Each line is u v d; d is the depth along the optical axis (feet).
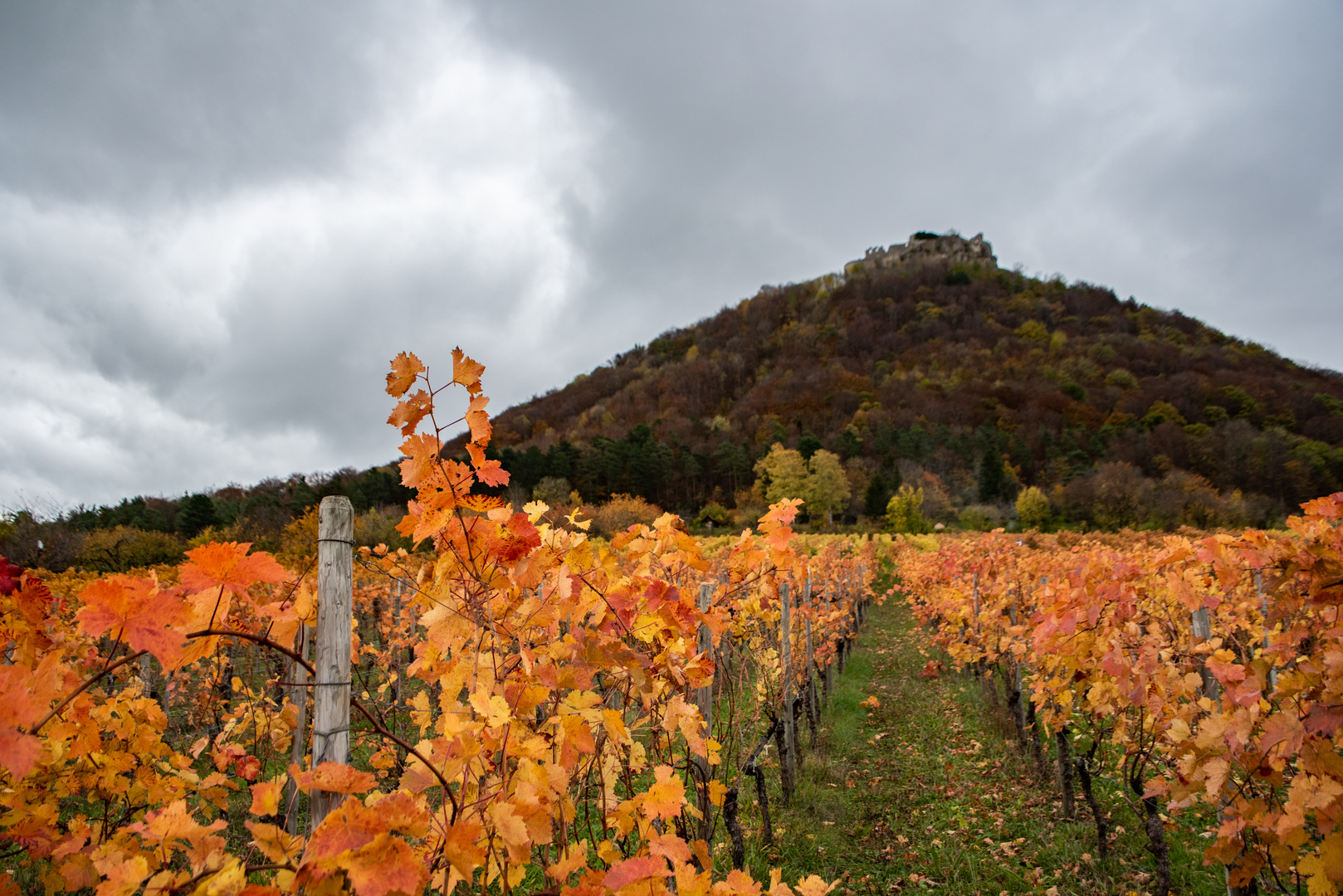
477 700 5.14
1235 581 8.83
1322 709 6.22
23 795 6.01
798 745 17.83
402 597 16.60
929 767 17.67
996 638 19.94
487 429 5.27
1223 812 7.73
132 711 7.78
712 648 10.02
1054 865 12.25
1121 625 10.31
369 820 3.70
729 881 5.25
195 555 3.95
